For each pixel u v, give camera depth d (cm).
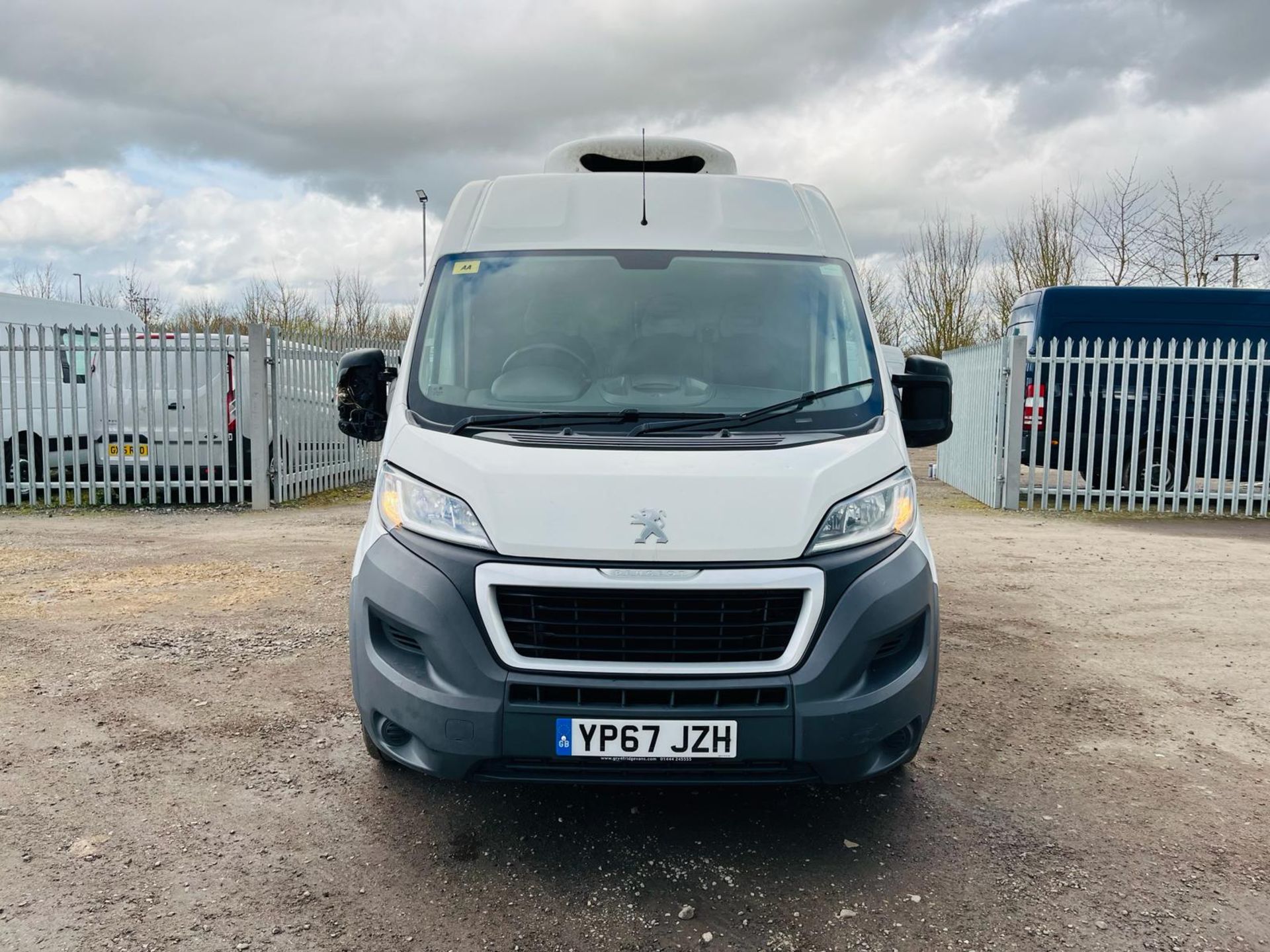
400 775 397
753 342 396
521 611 309
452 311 405
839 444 344
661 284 411
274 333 1154
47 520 1055
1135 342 1202
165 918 293
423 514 326
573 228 433
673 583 303
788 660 306
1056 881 324
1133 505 1171
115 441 1202
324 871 323
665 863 333
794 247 433
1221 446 1148
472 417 363
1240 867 334
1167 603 709
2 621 619
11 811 359
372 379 420
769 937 290
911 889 317
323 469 1298
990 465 1226
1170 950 285
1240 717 480
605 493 314
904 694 317
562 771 308
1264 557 885
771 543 309
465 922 296
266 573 771
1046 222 2612
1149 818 371
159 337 1151
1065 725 468
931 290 2939
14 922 288
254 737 434
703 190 454
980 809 377
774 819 367
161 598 685
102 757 410
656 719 300
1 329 1210
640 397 379
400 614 315
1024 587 757
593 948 283
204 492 1220
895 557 327
